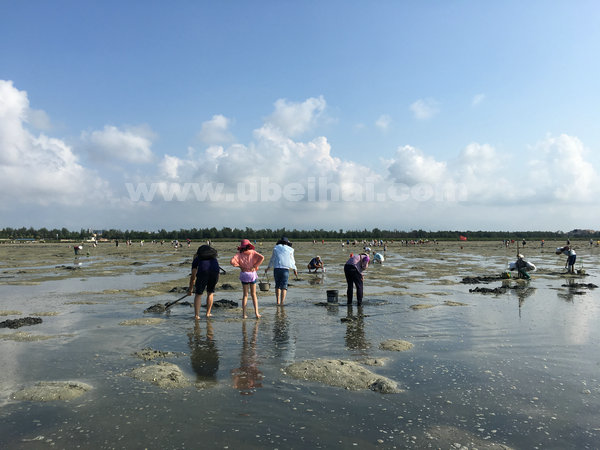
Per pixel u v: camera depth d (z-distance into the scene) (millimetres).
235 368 5801
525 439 3746
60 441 3682
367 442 3670
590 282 16766
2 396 4770
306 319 9258
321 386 5082
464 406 4484
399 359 6234
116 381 5262
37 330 8148
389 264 28234
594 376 5465
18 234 187500
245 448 3551
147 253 51125
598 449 3572
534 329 8188
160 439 3715
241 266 9453
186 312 10141
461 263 29688
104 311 10211
